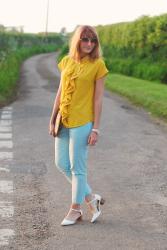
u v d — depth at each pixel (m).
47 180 7.87
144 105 16.81
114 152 9.84
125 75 33.03
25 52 58.53
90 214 6.40
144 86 22.78
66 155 6.08
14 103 17.42
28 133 11.55
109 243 5.60
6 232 5.85
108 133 11.80
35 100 18.41
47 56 63.41
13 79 25.00
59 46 87.38
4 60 27.89
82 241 5.63
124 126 12.90
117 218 6.32
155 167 8.78
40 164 8.81
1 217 6.30
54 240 5.65
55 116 6.11
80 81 5.83
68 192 7.30
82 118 5.87
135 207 6.73
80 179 6.02
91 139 5.91
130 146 10.44
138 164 8.95
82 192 6.05
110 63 36.00
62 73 5.96
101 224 6.11
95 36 5.82
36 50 70.44
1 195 7.13
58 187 7.53
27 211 6.52
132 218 6.33
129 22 38.28
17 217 6.31
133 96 18.77
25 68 39.19
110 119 13.95
